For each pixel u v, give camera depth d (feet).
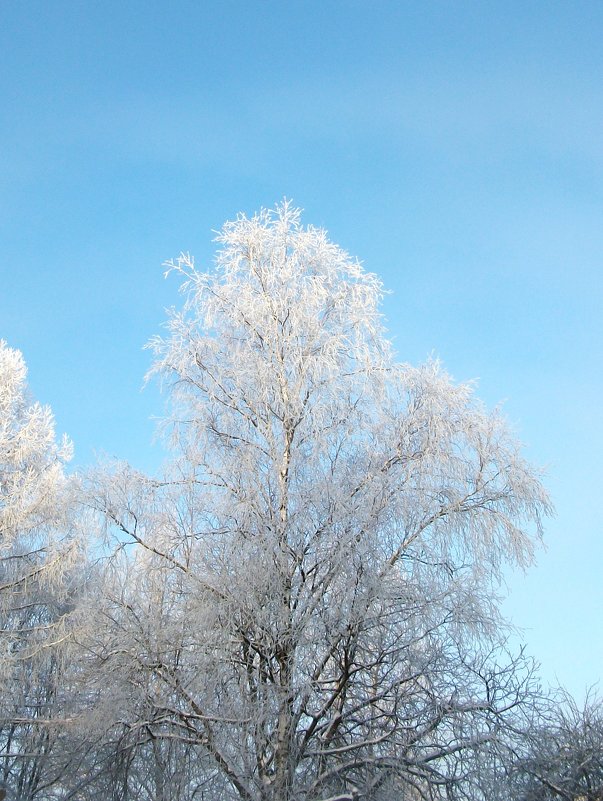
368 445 42.60
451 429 41.96
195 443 43.62
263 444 43.62
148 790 41.78
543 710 40.04
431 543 40.34
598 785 42.96
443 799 38.27
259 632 38.29
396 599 38.22
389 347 45.37
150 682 38.73
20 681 53.67
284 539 39.47
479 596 38.78
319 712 38.81
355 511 39.09
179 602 40.37
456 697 38.42
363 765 38.04
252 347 45.60
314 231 47.88
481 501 41.50
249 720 36.94
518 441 42.37
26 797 53.67
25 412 61.31
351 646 38.40
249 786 37.32
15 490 56.80
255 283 47.06
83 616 42.29
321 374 44.14
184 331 45.52
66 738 45.50
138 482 42.11
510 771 38.06
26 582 55.67
